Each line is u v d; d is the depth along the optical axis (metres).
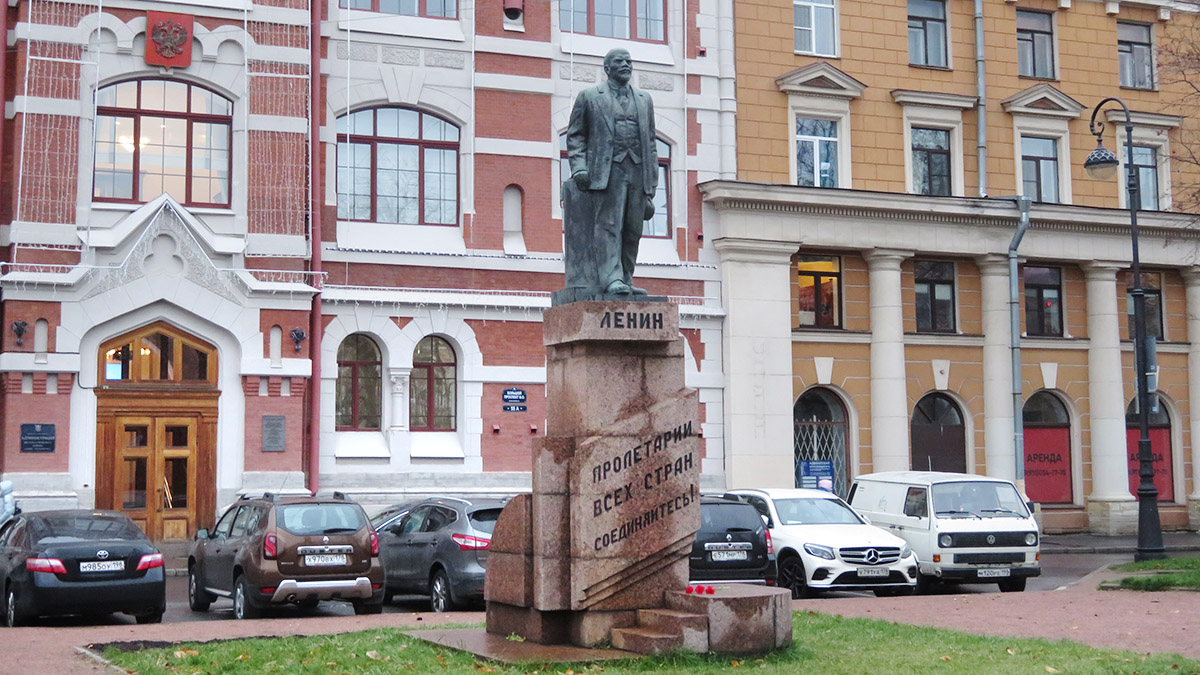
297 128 27.22
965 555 22.08
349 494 27.58
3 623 16.88
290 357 26.77
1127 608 17.25
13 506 22.55
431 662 11.45
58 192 25.42
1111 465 35.25
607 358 12.33
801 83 32.78
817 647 12.48
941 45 35.00
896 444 32.94
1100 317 35.62
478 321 29.23
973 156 34.72
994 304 34.50
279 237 26.94
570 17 31.03
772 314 31.88
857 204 32.50
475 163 29.56
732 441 31.14
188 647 12.73
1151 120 36.56
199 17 26.70
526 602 12.39
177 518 25.92
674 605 12.11
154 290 25.83
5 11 25.61
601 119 13.10
